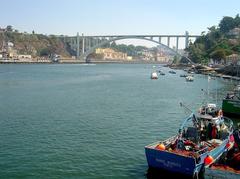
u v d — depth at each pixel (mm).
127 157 27344
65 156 27391
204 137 26469
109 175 23594
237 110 42875
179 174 22016
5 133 34312
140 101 60406
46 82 98062
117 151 28906
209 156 22453
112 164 25734
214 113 31953
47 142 31328
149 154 22734
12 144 30469
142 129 37312
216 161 22297
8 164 25344
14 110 47781
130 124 39812
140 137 33781
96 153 28266
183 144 23500
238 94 54812
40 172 23969
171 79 120062
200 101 61312
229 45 179875
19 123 39188
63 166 25188
